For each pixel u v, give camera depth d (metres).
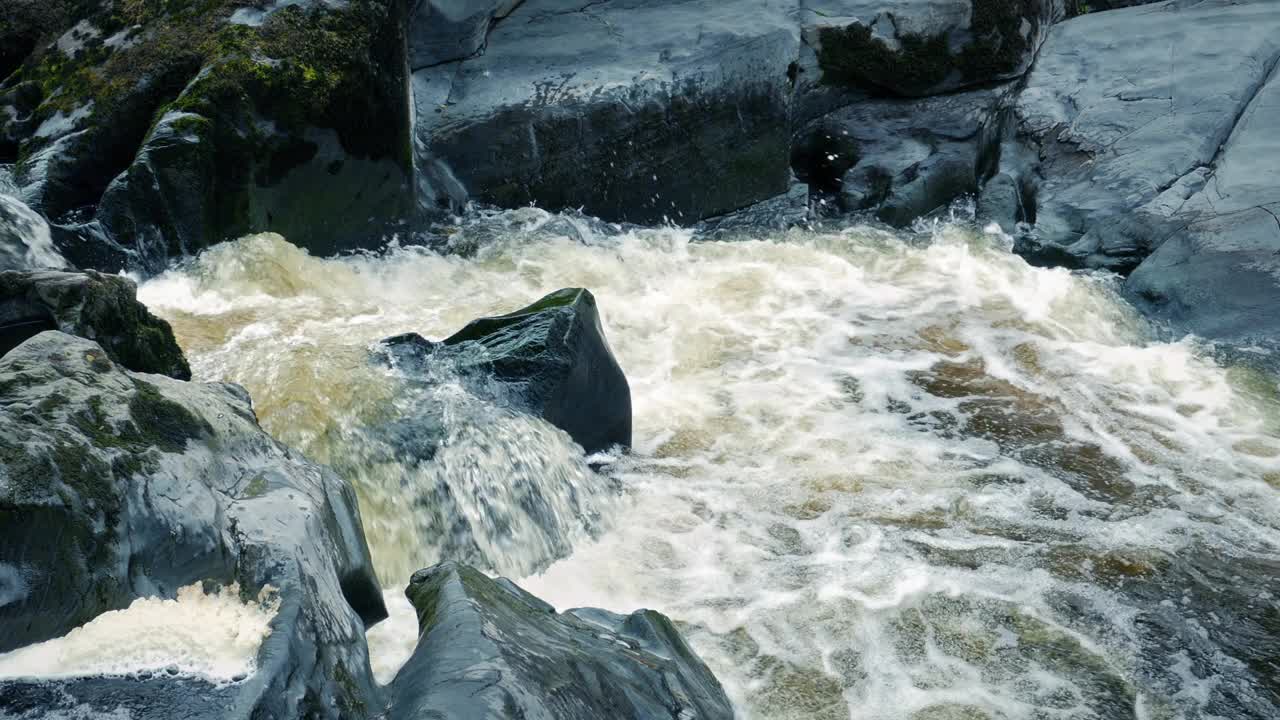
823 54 8.46
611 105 7.71
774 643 4.18
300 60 6.52
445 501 4.62
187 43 6.59
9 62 7.23
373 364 5.04
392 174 7.08
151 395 3.07
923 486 5.17
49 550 2.46
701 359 6.33
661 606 4.40
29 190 6.24
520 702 2.52
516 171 7.78
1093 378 6.13
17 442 2.57
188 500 2.82
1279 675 4.02
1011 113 8.48
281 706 2.39
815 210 8.38
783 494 5.12
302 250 6.48
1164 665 4.06
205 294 5.98
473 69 8.05
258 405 4.76
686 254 7.58
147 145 6.03
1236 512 4.97
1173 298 6.66
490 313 6.36
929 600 4.40
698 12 8.48
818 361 6.32
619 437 5.45
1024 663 4.07
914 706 3.87
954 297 7.04
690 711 3.03
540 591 4.52
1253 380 6.02
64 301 4.09
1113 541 4.76
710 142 8.02
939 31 8.45
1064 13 9.63
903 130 8.50
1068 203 7.62
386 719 2.55
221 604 2.63
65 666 2.35
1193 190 7.32
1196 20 8.97
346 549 3.24
